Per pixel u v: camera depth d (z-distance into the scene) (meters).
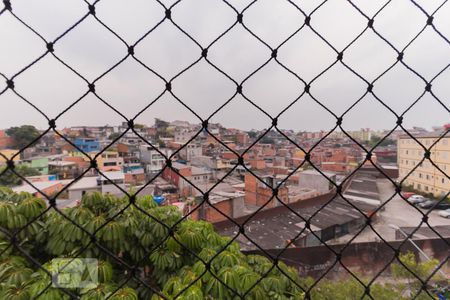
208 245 2.18
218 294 1.70
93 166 0.81
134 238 2.00
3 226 1.69
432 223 12.99
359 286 5.06
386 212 14.23
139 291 1.95
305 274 6.42
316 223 10.70
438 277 5.87
